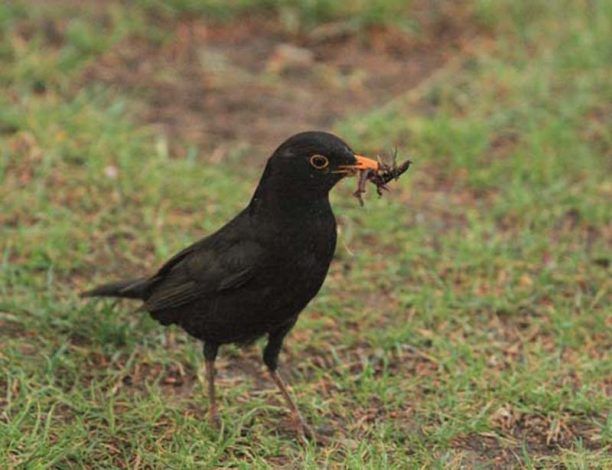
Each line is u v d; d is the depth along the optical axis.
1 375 9.91
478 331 11.00
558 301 11.41
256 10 17.02
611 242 12.50
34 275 11.52
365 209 12.82
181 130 14.51
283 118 14.92
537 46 16.20
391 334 10.79
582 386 10.09
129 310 10.98
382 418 9.78
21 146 13.41
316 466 8.97
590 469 9.08
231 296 9.05
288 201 8.81
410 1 17.14
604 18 16.41
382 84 15.70
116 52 15.89
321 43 16.61
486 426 9.59
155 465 9.01
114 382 10.10
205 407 9.82
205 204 12.84
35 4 16.44
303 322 10.98
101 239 12.18
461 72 15.81
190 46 16.31
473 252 12.06
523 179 13.60
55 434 9.28
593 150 14.10
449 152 13.99
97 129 13.84
